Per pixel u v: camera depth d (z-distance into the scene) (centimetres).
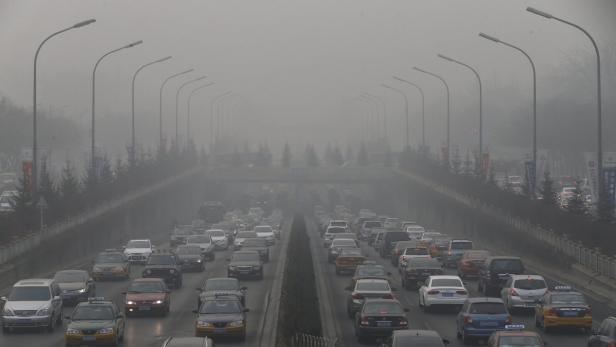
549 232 12275
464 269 10706
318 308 7100
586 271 10050
